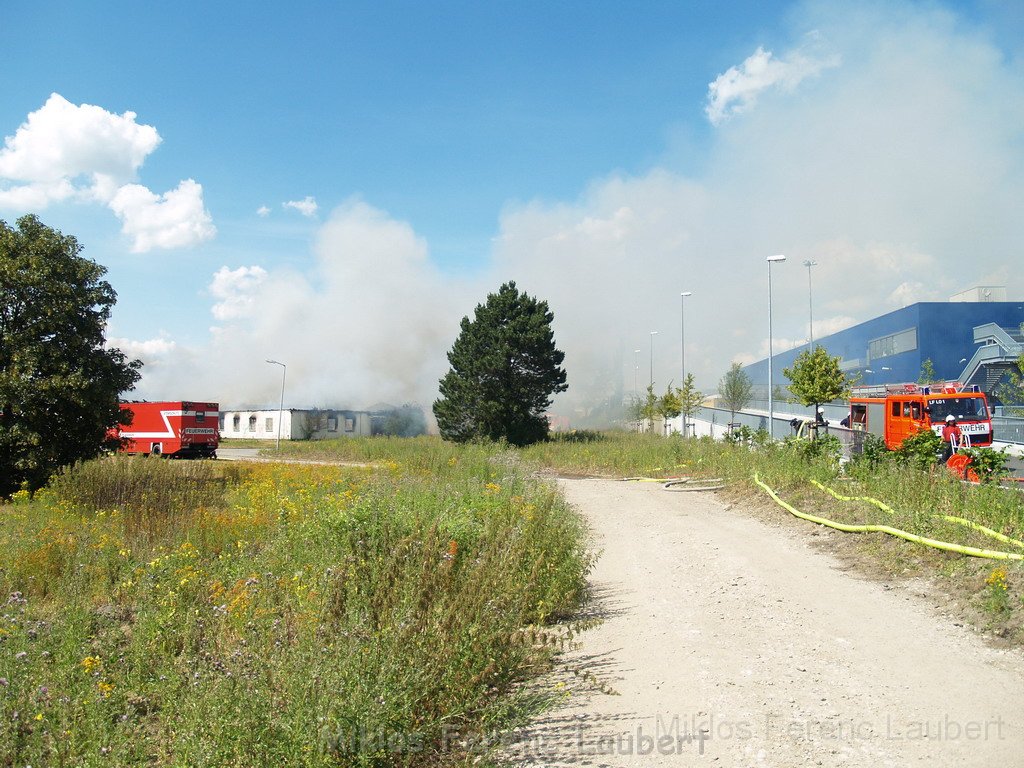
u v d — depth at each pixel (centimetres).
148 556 917
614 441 4119
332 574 609
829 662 563
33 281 2033
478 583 555
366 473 2233
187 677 475
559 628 674
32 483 1980
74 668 518
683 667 560
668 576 919
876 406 2273
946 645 596
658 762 401
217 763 359
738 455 2105
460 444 4075
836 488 1380
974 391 2162
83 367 2123
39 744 410
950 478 1096
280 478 1930
